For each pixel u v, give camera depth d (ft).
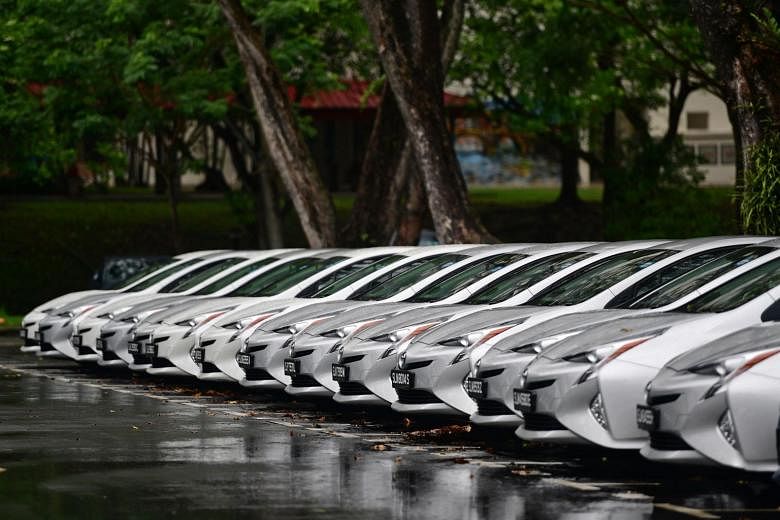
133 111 186.91
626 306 68.90
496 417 66.69
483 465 62.64
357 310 84.58
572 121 212.64
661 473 60.08
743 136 98.58
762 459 51.52
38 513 50.37
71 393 98.99
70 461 63.87
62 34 183.73
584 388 59.26
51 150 195.72
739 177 101.91
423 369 71.97
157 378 110.42
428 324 76.74
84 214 256.52
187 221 254.88
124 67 180.65
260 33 185.37
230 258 123.44
